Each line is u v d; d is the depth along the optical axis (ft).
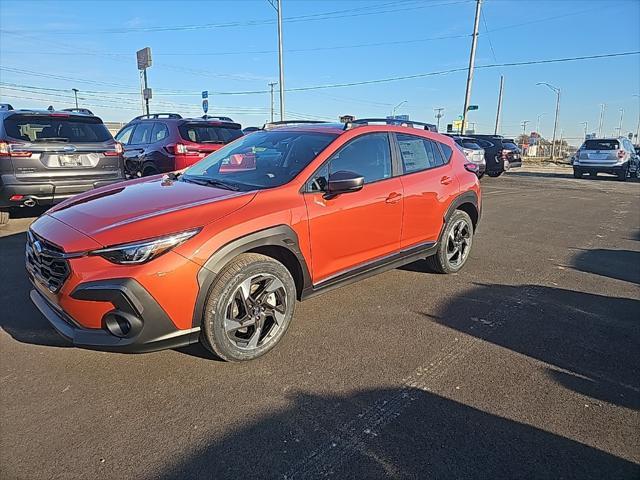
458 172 17.46
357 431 8.49
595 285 16.92
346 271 13.17
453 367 10.82
